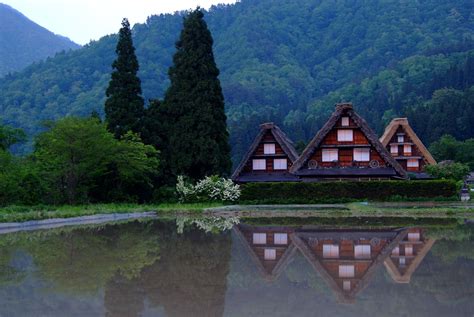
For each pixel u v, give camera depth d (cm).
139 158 4325
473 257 1772
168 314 1131
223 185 4672
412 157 6712
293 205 4456
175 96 5091
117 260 1809
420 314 1104
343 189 4569
